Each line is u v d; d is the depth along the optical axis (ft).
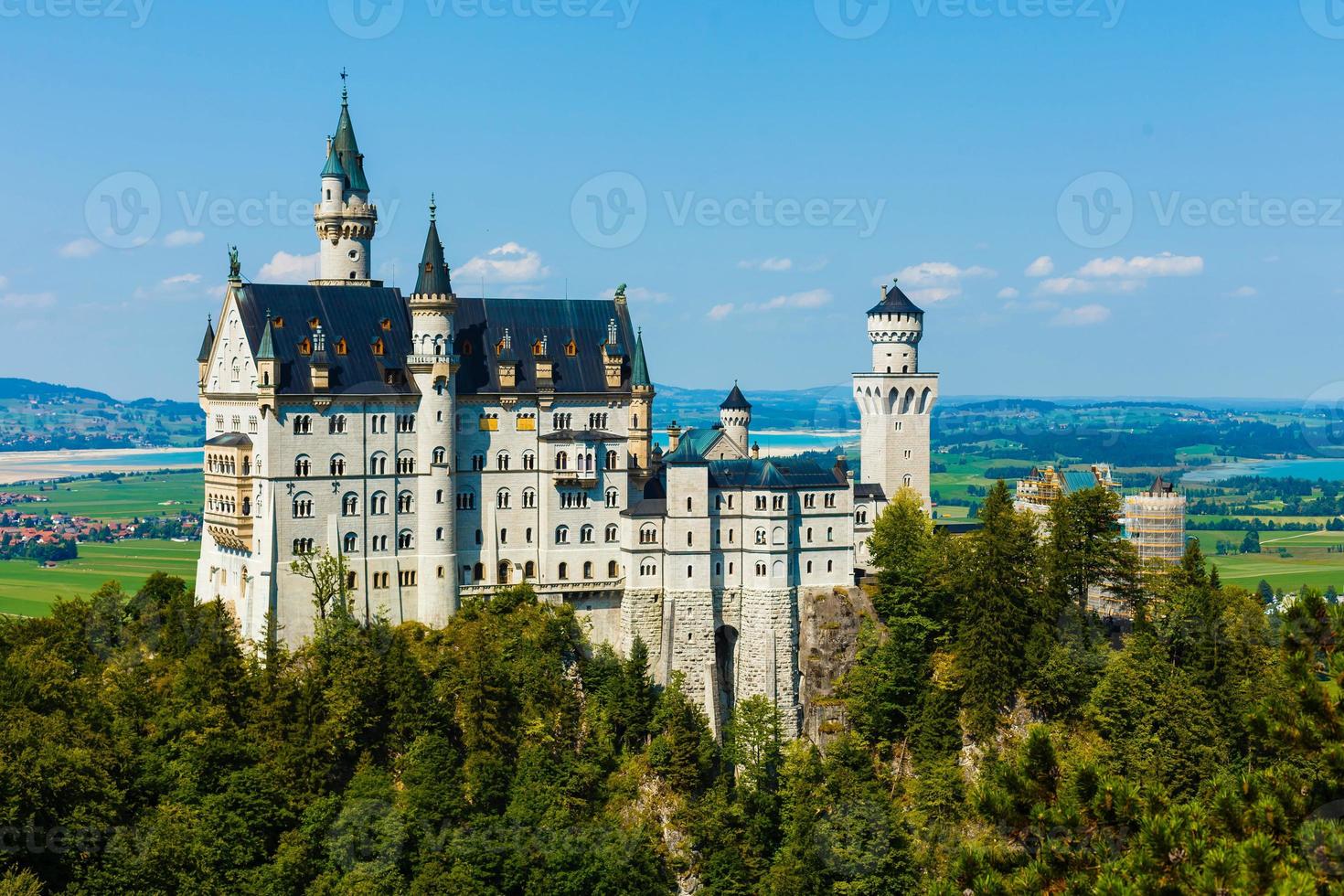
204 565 646.74
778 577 637.71
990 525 642.63
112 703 553.23
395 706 574.15
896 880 576.20
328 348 616.39
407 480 623.77
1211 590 623.36
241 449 605.31
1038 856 302.04
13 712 499.51
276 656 574.15
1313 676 304.50
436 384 620.90
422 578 625.82
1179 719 570.87
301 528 603.26
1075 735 602.85
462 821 556.92
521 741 589.73
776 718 613.93
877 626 643.45
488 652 597.11
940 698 617.62
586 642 635.66
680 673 634.43
